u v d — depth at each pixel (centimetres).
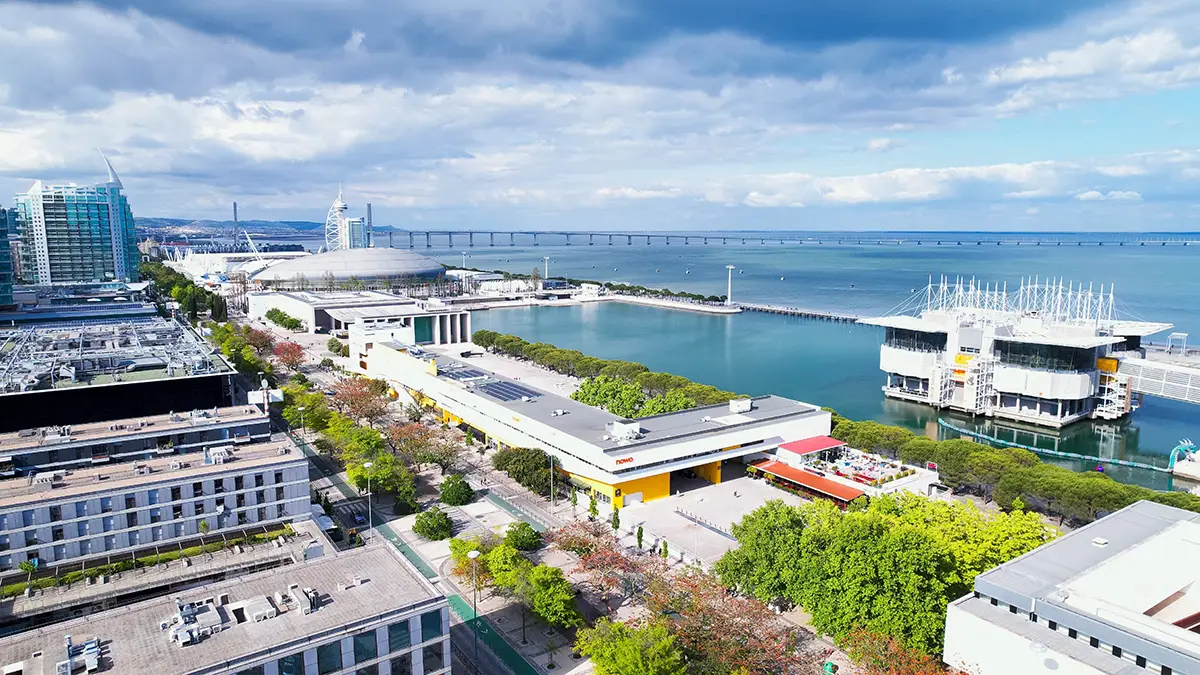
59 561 13525
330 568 10594
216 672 8188
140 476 14612
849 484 18500
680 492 19300
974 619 9944
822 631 11900
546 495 18938
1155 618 9800
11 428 17162
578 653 12038
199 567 13488
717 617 11081
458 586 14312
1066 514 16662
